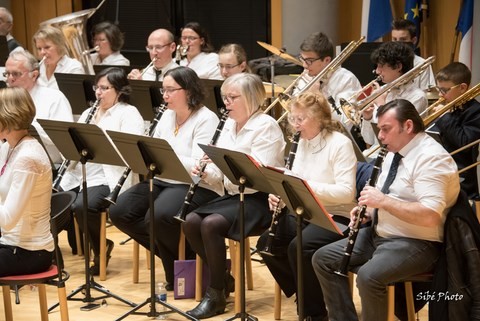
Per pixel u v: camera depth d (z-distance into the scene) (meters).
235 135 6.98
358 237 6.11
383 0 11.93
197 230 6.99
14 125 5.76
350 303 6.06
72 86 8.93
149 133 7.84
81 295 7.49
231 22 14.26
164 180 7.71
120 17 14.39
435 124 7.79
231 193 7.13
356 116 7.73
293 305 7.19
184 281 7.37
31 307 7.21
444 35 11.59
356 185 6.69
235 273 7.57
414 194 5.68
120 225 7.62
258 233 6.95
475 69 10.45
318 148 6.41
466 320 5.59
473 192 7.78
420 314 6.85
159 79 10.05
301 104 6.36
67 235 9.07
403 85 8.16
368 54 9.92
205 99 8.09
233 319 6.64
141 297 7.45
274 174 5.47
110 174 8.06
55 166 8.74
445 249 5.62
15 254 5.84
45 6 14.37
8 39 11.09
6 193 5.89
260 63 11.20
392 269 5.61
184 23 14.37
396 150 5.76
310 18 12.57
